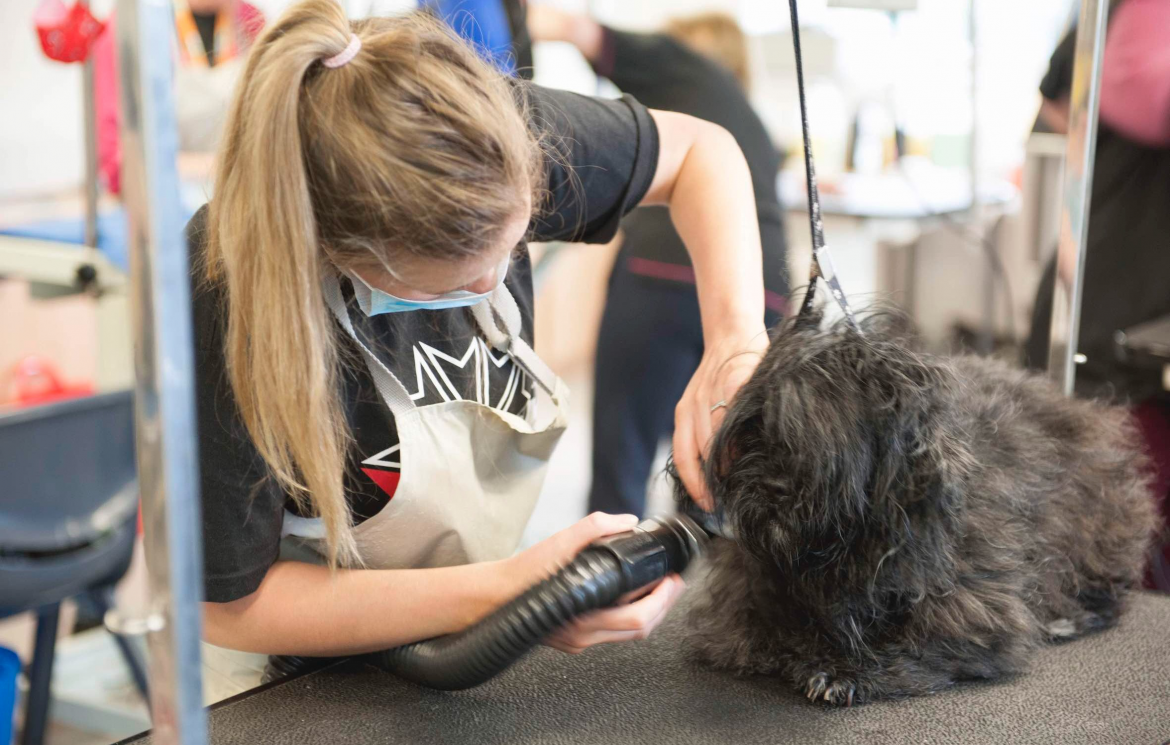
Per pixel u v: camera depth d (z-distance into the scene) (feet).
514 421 3.58
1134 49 6.54
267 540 3.12
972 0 11.27
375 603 3.10
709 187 4.05
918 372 2.93
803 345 3.01
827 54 12.26
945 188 11.43
